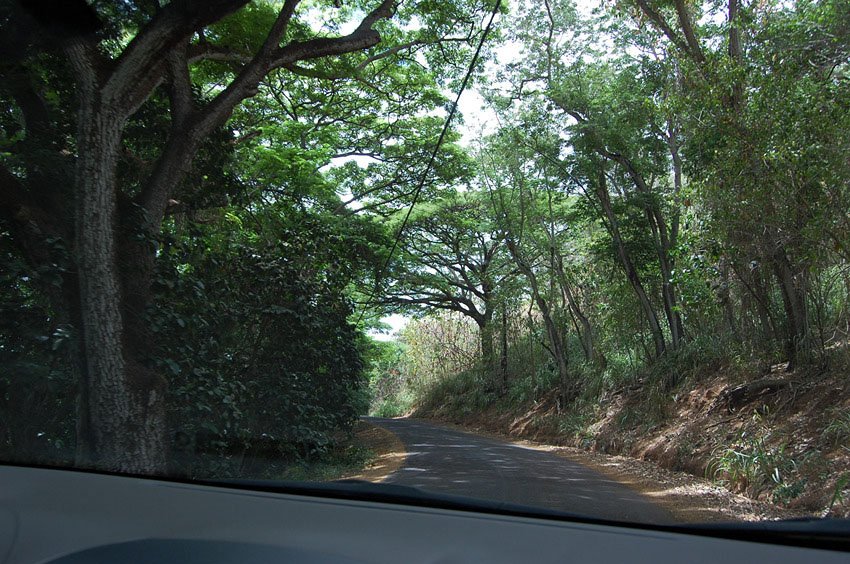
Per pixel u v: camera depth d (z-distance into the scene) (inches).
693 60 493.7
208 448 362.0
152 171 369.1
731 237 457.4
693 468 483.2
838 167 365.7
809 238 387.2
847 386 424.8
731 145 420.5
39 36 290.8
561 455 621.3
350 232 682.2
